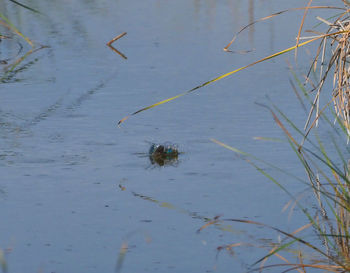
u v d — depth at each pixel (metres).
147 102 25.62
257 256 14.40
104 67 31.17
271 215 16.22
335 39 15.84
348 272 13.14
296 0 47.03
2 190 17.78
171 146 20.41
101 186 18.02
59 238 15.25
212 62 31.72
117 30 39.66
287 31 37.41
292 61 31.14
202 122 23.08
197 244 14.92
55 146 20.97
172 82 28.38
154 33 38.62
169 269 13.90
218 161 19.67
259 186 17.86
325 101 24.84
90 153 20.41
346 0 17.02
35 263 14.19
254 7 45.44
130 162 19.72
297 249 14.62
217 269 13.86
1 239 15.23
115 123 23.17
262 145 20.81
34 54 34.19
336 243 14.65
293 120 22.94
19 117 23.95
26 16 44.34
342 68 16.05
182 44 35.66
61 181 18.36
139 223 15.91
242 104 25.00
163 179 18.45
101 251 14.69
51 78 29.39
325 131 21.66
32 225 15.87
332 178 18.05
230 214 16.30
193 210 16.55
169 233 15.43
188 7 47.16
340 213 15.86
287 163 19.31
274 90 26.66
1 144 21.11
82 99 26.11
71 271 13.84
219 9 45.81
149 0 50.38
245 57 32.41
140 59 32.66
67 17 43.97
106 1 50.38
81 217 16.27
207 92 26.77
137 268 13.96
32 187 17.97
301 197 17.09
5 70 30.95
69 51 34.59
